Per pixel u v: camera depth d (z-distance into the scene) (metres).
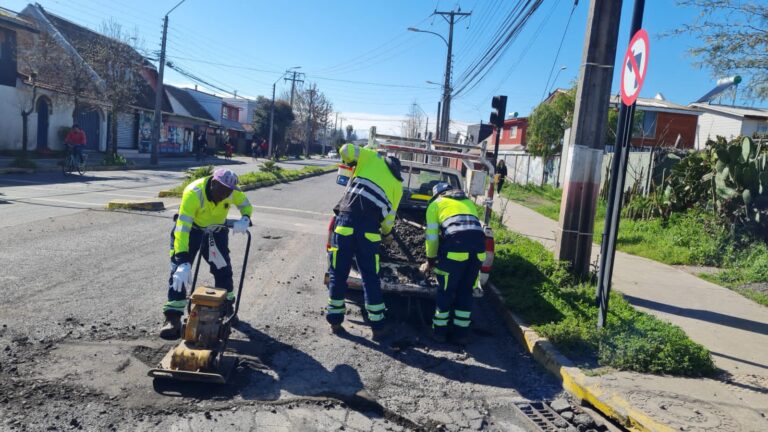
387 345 5.46
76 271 6.70
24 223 9.23
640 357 4.94
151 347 4.70
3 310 5.21
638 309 6.86
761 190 10.17
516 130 47.28
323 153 83.06
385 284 6.08
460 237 5.58
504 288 7.27
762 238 10.09
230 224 4.99
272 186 19.97
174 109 43.78
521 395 4.61
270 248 9.20
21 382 3.94
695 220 11.55
